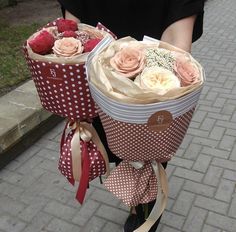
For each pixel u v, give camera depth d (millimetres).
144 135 1312
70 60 1423
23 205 2803
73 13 1775
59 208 2758
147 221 1752
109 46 1399
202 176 3027
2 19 6445
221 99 4203
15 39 5395
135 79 1264
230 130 3637
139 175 1606
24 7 7246
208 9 8039
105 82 1258
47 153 3391
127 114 1256
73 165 1700
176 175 3039
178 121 1307
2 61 4613
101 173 1760
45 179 3066
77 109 1562
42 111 3523
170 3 1605
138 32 1730
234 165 3152
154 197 1636
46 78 1497
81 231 2555
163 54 1341
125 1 1672
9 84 4059
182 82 1273
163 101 1215
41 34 1528
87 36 1596
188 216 2635
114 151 1480
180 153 3297
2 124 3227
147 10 1670
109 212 2689
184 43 1579
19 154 3373
